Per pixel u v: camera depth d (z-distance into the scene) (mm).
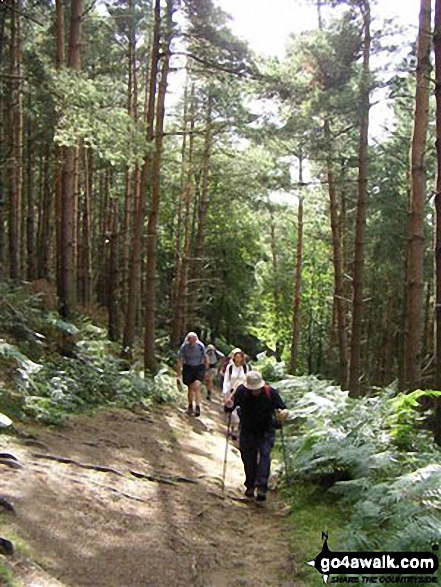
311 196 26172
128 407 11812
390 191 21547
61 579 4531
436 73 8734
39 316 13156
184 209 31875
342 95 15586
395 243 22344
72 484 6391
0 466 6246
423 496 5871
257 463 7809
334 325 30156
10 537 4805
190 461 8984
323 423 9117
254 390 7781
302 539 6199
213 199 31297
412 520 5523
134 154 11734
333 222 20422
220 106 21984
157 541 5668
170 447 9500
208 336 38438
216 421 13812
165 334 29875
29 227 22734
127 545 5422
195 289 33250
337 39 16344
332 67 16562
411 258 11273
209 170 27172
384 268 24531
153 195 17188
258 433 7848
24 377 9234
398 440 8180
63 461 7098
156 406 13016
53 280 24156
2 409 8336
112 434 9250
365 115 15789
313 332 43000
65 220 14320
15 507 5414
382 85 15203
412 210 11414
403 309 24047
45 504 5703
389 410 8695
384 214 21859
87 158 23328
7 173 18250
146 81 24734
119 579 4789
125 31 21609
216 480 8227
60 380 10609
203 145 26609
